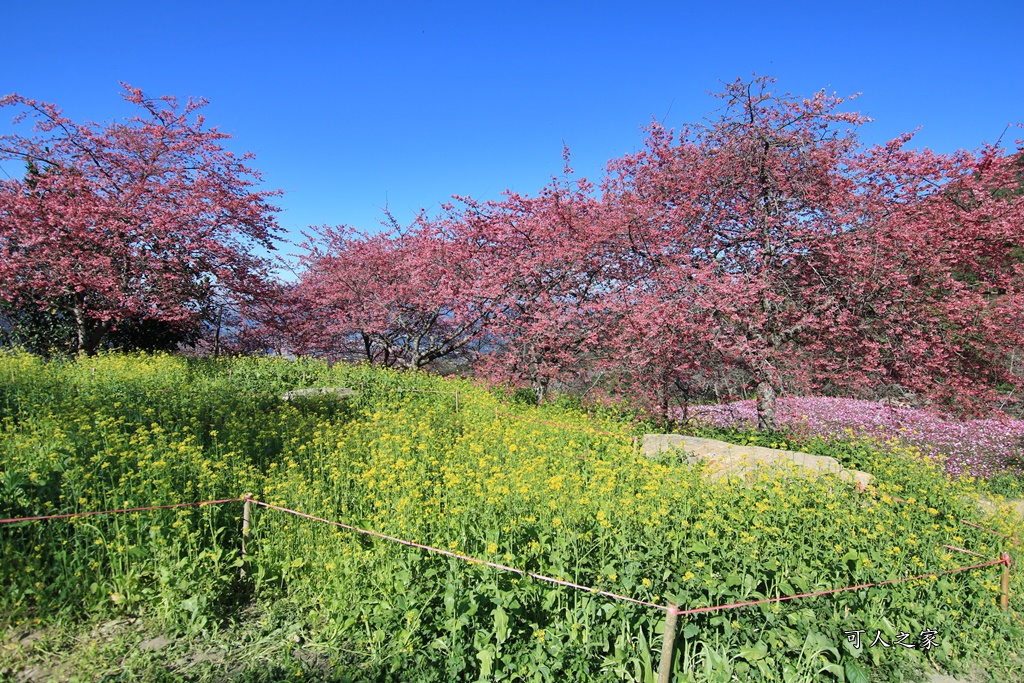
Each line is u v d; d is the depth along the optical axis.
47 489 4.67
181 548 4.33
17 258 12.64
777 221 10.10
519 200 13.12
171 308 13.88
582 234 12.09
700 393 11.17
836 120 10.24
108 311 13.19
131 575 4.02
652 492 5.06
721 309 9.25
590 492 5.33
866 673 3.79
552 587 3.81
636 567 3.88
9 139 13.41
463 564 3.85
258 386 11.80
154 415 8.18
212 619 3.96
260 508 4.82
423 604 3.72
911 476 7.17
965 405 9.63
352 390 11.98
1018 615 4.71
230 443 6.84
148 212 13.50
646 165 11.70
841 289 9.80
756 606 3.81
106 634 3.79
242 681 3.42
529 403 12.45
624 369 10.55
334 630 3.86
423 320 17.77
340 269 18.11
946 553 5.05
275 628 3.94
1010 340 9.56
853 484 6.15
